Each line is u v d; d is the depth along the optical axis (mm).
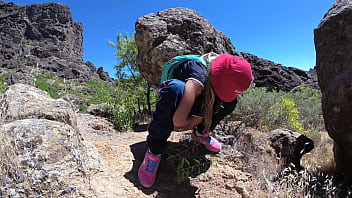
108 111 4730
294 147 3855
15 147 1968
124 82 6629
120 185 2150
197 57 2207
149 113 5910
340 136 3305
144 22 5039
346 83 3115
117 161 2576
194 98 2072
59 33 126125
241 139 3605
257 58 16094
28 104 2703
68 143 2227
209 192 2320
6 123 2293
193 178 2479
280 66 16422
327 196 2807
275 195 2285
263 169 2830
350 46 3270
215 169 2625
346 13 3357
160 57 4734
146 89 6500
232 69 1976
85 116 4281
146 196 2115
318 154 4590
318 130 6582
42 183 1838
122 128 4086
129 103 4953
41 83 53062
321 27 3695
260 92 5562
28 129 2166
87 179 2066
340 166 3695
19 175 1785
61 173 1975
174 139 3217
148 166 2248
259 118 4820
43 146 2068
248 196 2264
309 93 9891
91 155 2443
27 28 120875
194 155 2787
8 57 91812
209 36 5219
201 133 2730
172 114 2096
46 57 105688
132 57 6605
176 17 5113
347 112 3098
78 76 95250
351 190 3146
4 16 117562
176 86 2055
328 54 3535
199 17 5340
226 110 2547
